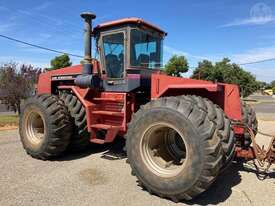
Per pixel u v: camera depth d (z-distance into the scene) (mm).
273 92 93875
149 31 6250
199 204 4109
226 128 4211
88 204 4023
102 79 6254
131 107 5906
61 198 4199
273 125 12656
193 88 4859
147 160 4477
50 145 5898
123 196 4301
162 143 4777
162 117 4270
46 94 6367
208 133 3898
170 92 5133
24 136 6332
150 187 4352
